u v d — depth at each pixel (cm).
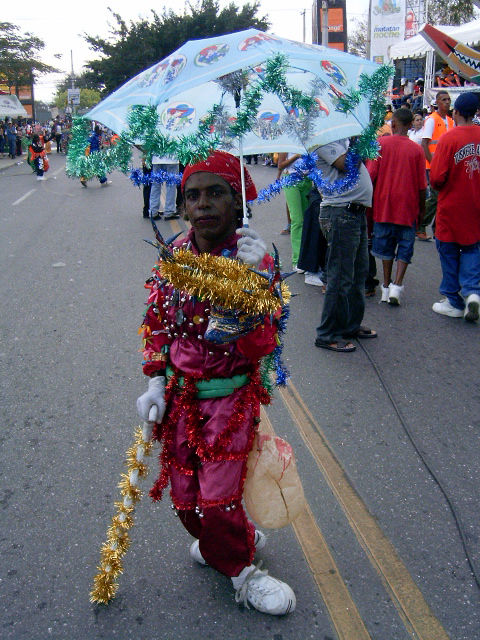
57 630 235
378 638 233
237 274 200
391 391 433
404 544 282
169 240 225
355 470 339
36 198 1469
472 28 1196
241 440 216
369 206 470
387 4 2217
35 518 298
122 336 532
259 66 239
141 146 205
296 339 526
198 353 219
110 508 305
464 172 531
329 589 255
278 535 286
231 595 251
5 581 259
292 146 267
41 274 742
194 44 216
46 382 443
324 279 654
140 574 263
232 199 214
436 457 352
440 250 574
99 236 962
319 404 414
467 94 524
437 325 565
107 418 391
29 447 359
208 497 214
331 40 2247
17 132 3406
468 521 297
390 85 284
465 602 250
